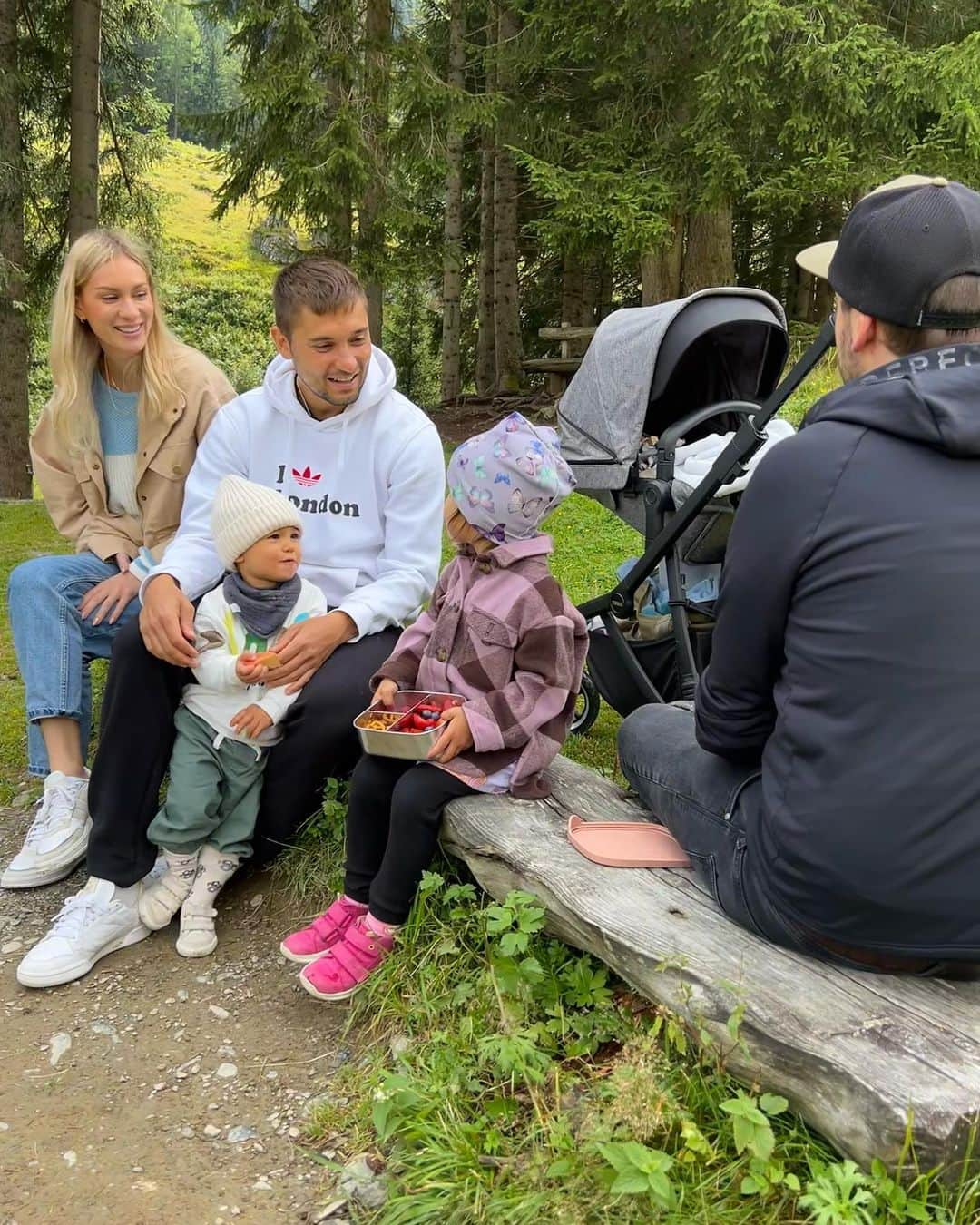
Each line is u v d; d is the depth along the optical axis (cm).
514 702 222
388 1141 183
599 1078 182
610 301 1670
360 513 281
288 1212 174
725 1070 167
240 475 287
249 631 251
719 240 1045
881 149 891
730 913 184
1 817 322
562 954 211
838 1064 148
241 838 257
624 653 318
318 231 1010
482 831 216
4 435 1079
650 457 331
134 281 287
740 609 166
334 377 260
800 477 156
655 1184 144
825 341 250
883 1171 143
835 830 153
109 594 295
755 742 180
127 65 1194
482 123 1001
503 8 1270
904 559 148
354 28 991
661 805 210
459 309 1584
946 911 151
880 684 150
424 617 249
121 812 246
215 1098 202
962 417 146
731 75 843
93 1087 205
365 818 231
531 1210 155
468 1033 193
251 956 250
